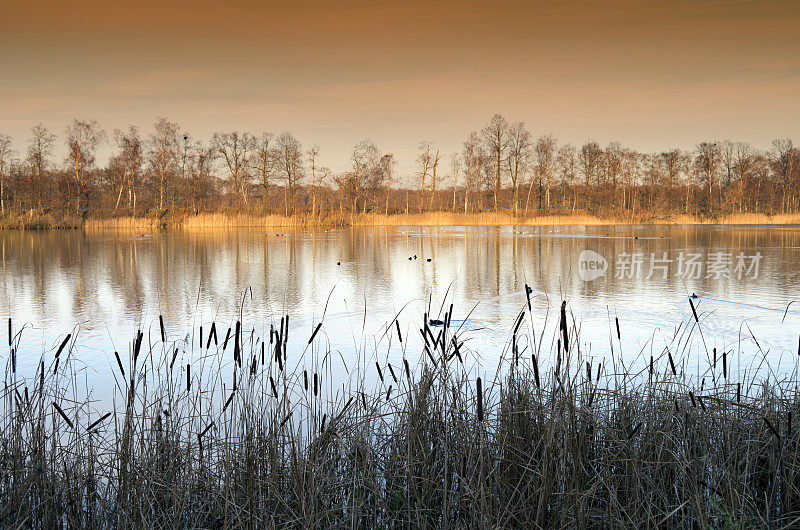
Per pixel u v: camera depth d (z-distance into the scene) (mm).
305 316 9711
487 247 26375
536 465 3354
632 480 3375
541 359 6566
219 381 5727
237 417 4227
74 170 53656
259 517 3170
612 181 68688
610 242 29500
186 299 11586
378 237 35688
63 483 3416
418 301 11234
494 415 3896
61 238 34250
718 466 3686
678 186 69312
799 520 3232
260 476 3447
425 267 17719
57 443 3902
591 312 9836
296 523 3152
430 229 48656
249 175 61625
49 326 8891
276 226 53500
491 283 13945
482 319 9250
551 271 16438
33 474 3363
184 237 35844
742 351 7016
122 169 56688
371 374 6016
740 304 10609
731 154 72375
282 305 10836
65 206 51656
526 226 55312
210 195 63719
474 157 65875
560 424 3287
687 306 10414
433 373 3863
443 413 3828
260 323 9078
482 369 6082
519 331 8258
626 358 6656
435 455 3588
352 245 28188
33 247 26484
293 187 61188
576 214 64562
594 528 3256
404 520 3311
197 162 60469
